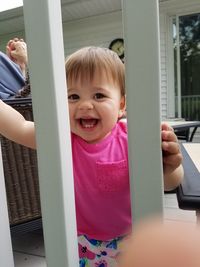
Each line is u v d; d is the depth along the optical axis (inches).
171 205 79.9
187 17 207.5
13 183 55.4
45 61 19.3
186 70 211.9
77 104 33.0
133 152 18.1
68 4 209.9
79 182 33.6
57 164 20.0
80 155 33.7
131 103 17.7
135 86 17.5
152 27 16.7
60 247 20.6
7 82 58.0
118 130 35.4
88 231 34.8
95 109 32.7
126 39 17.3
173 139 22.0
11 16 224.4
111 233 34.1
